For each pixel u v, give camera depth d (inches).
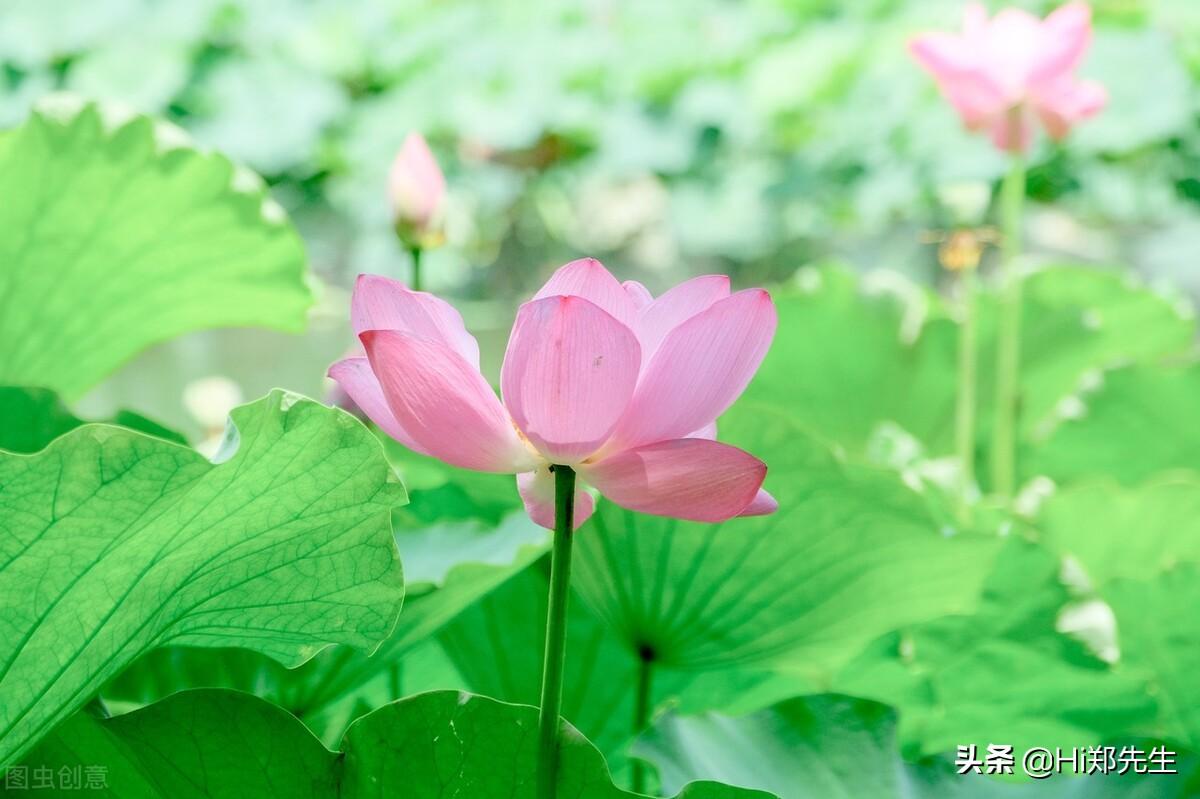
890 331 132.6
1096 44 220.7
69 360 88.7
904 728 79.3
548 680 62.9
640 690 74.2
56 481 60.4
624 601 72.7
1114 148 204.7
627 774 78.5
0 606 61.9
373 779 65.0
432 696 64.8
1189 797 70.4
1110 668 76.4
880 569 72.7
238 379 157.2
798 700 72.9
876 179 224.7
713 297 63.8
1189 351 138.4
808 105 242.7
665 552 71.7
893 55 240.5
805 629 73.5
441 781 64.9
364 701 78.0
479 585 71.2
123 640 64.2
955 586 73.4
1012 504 103.0
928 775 71.8
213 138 233.1
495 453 62.7
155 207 84.0
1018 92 101.3
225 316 92.5
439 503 83.9
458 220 240.1
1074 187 221.6
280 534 64.0
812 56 243.1
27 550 61.2
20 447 74.4
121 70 238.4
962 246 104.9
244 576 64.7
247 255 86.9
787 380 134.8
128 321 88.4
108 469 60.6
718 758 70.8
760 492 63.9
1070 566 77.7
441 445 62.6
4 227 82.4
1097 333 132.1
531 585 77.7
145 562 62.9
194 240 85.7
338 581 65.2
